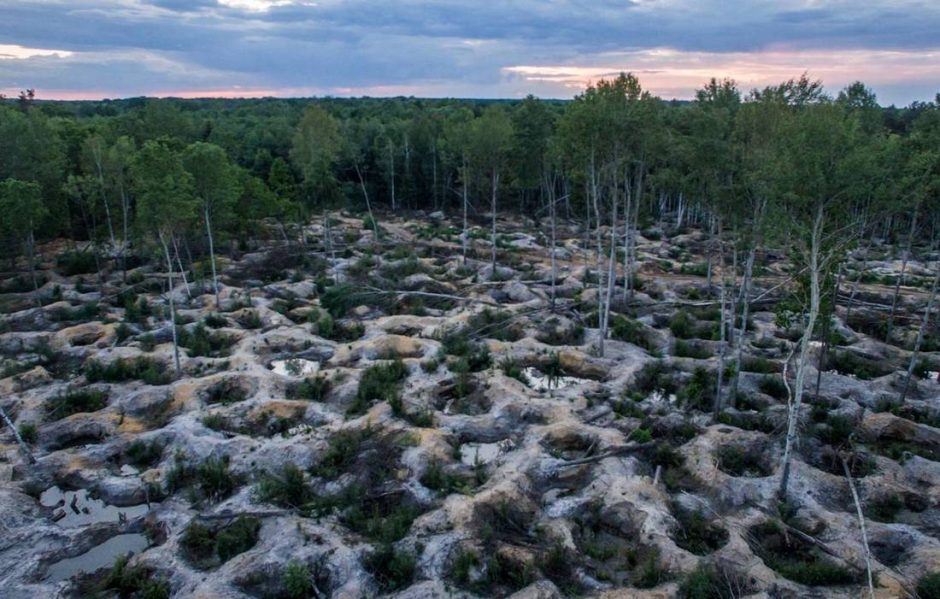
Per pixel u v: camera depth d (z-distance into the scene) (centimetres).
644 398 3534
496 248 6969
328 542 2389
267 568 2281
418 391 3541
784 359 3953
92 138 6128
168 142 4869
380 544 2334
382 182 10606
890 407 3366
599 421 3259
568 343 4331
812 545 2411
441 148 9569
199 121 11256
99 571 2367
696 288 5331
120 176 5697
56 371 3950
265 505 2614
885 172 2605
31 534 2511
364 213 9525
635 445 2978
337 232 7875
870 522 2491
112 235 5878
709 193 3472
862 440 3114
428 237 7700
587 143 3947
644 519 2512
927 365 3859
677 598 2112
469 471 2870
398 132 10488
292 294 5331
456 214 9731
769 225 2798
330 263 6334
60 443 3183
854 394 3500
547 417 3316
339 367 3866
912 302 4969
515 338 4359
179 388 3550
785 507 2600
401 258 6506
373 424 3170
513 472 2800
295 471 2717
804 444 3062
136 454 3045
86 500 2788
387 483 2778
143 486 2794
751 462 2994
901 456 2920
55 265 6269
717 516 2550
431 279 5647
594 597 2127
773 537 2475
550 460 2889
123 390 3591
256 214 6512
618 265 6241
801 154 2475
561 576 2270
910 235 4191
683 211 9181
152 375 3656
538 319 4606
